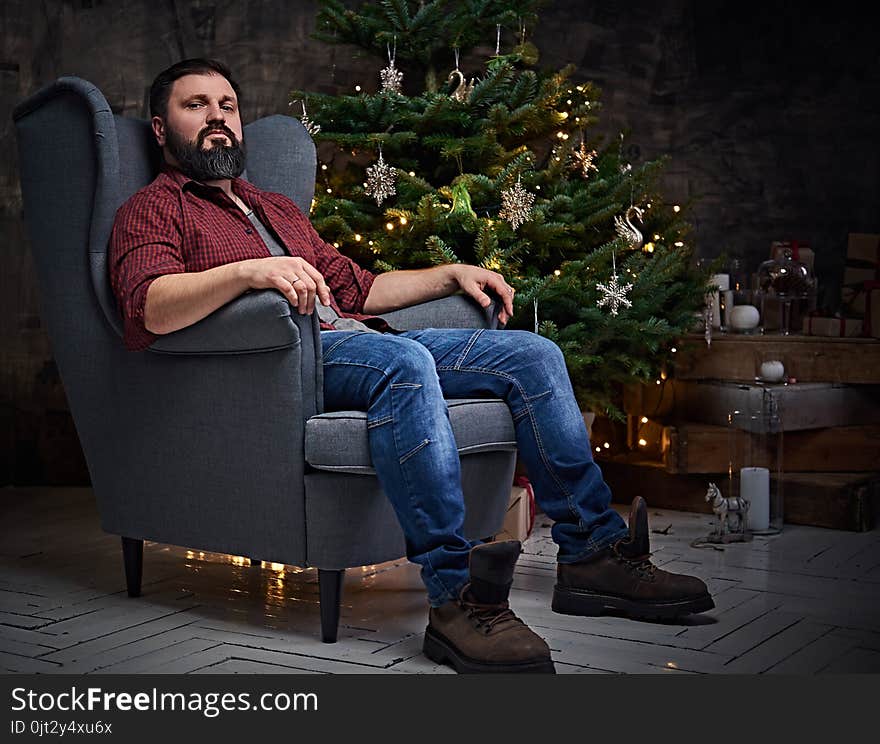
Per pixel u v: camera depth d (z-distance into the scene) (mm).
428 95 3242
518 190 2982
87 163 2299
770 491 3182
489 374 2307
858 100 4289
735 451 3188
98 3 3895
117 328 2268
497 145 3160
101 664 1956
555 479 2270
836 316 3656
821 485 3277
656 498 3619
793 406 3389
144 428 2285
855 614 2287
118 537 3109
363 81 4188
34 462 3965
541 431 2264
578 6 4363
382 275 2660
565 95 3393
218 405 2145
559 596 2293
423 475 1959
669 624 2209
